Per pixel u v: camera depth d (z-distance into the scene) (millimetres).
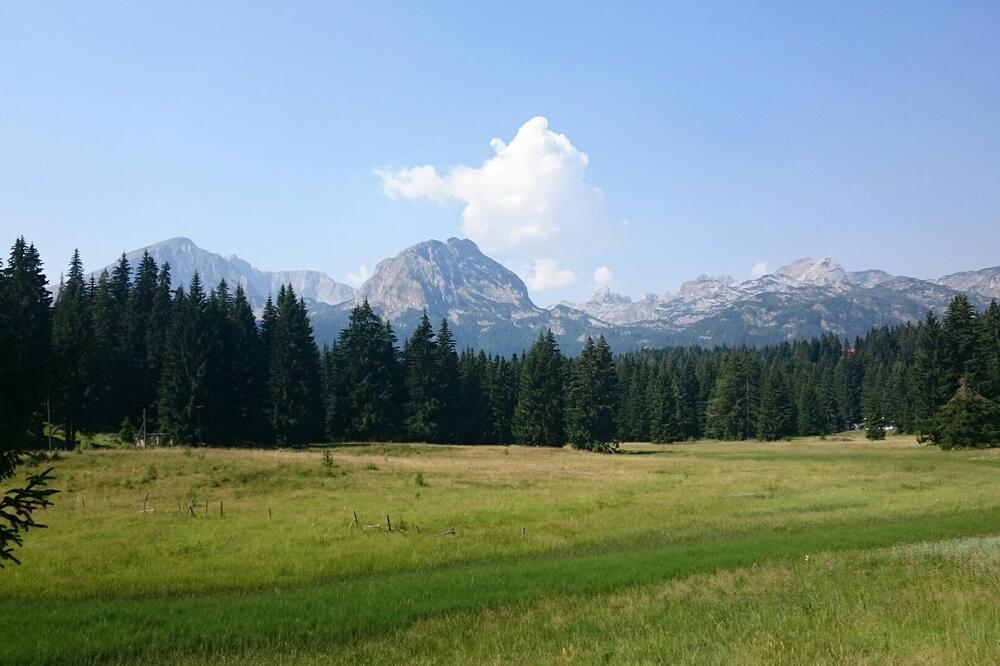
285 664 11094
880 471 52281
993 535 22438
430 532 26672
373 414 94000
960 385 75062
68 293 89438
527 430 104875
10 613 14805
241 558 21859
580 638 11688
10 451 10383
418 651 11609
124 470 41156
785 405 124375
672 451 98375
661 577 17297
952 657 8984
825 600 13312
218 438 76812
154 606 15398
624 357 166375
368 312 96500
